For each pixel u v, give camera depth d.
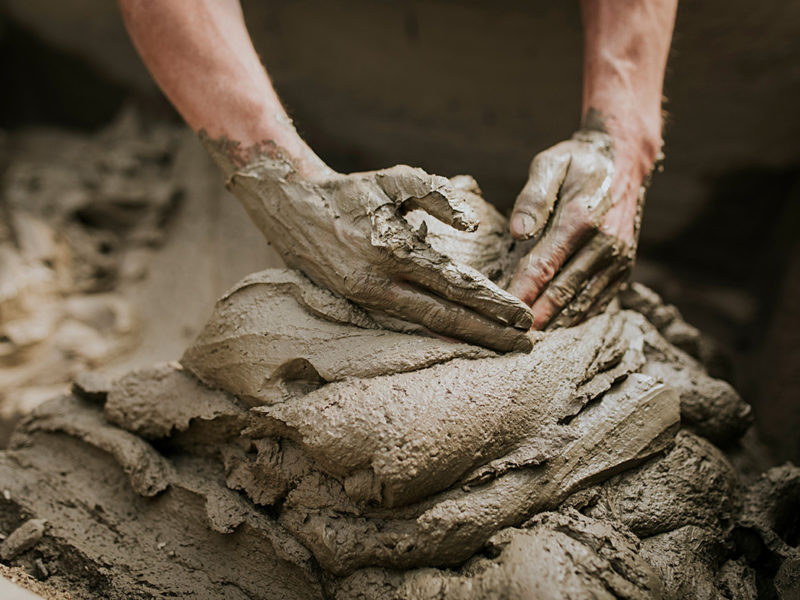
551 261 1.26
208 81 1.29
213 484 1.26
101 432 1.35
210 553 1.22
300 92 3.52
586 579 0.94
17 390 2.40
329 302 1.18
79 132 4.02
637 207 1.45
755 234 3.06
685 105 2.89
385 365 1.11
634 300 1.70
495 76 3.27
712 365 1.90
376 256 1.13
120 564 1.20
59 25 3.73
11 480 1.35
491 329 1.14
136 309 2.78
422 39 3.31
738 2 2.59
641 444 1.16
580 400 1.15
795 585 1.14
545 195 1.28
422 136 3.47
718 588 1.12
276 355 1.16
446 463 1.03
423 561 1.03
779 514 1.28
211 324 1.24
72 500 1.32
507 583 0.94
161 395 1.31
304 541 1.13
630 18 1.46
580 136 1.45
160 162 3.36
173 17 1.26
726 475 1.27
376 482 1.02
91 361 2.51
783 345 2.54
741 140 2.85
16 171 3.26
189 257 2.94
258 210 1.28
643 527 1.11
